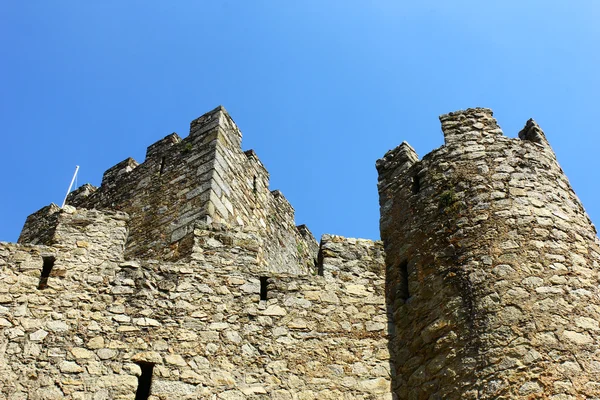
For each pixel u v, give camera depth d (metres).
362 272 12.85
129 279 11.75
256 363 11.12
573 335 10.03
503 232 11.45
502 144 13.09
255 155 19.12
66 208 12.71
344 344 11.70
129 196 17.47
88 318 11.12
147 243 15.36
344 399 11.02
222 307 11.72
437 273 11.70
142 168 18.02
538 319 10.18
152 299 11.57
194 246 12.55
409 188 13.59
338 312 12.13
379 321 12.13
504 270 10.91
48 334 10.79
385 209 13.94
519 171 12.49
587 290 10.76
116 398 10.25
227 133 17.67
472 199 12.21
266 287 12.23
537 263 10.94
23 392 10.06
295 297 12.16
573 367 9.65
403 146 14.63
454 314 10.89
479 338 10.32
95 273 11.76
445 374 10.42
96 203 18.31
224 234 12.84
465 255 11.46
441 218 12.37
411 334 11.56
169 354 10.91
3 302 11.05
